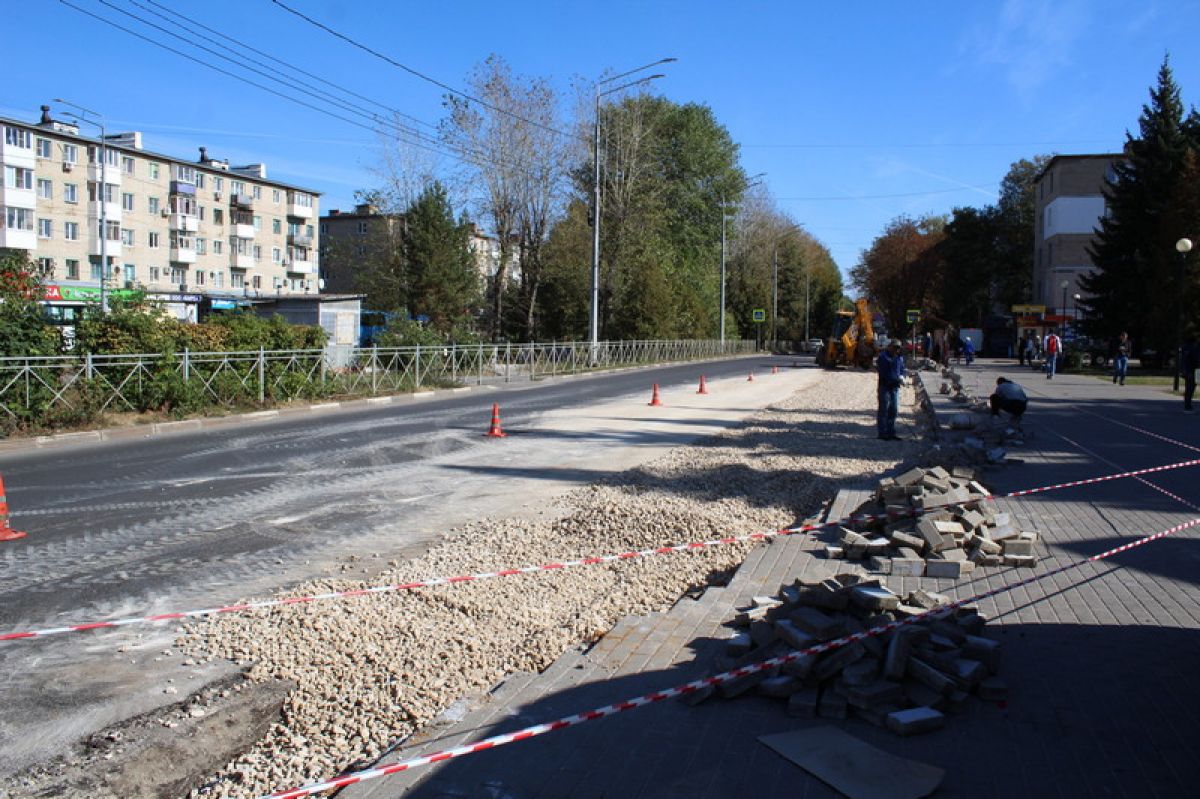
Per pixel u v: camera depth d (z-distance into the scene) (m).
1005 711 4.12
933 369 40.22
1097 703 4.21
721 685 4.25
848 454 13.52
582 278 47.06
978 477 10.78
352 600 6.07
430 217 36.50
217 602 6.09
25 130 50.97
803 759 3.64
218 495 9.91
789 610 4.68
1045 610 5.65
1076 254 55.72
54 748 4.05
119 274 55.62
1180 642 5.04
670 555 7.32
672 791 3.41
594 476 11.48
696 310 56.50
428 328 28.08
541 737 3.89
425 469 11.93
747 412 20.64
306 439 14.95
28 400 14.69
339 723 4.31
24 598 6.12
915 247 77.00
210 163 66.75
